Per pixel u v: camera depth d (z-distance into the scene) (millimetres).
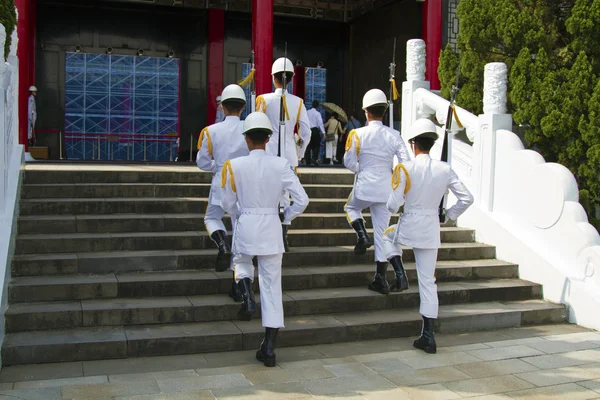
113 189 7891
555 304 7137
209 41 19859
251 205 5277
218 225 6320
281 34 21203
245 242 5215
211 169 6441
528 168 7793
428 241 5738
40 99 18516
